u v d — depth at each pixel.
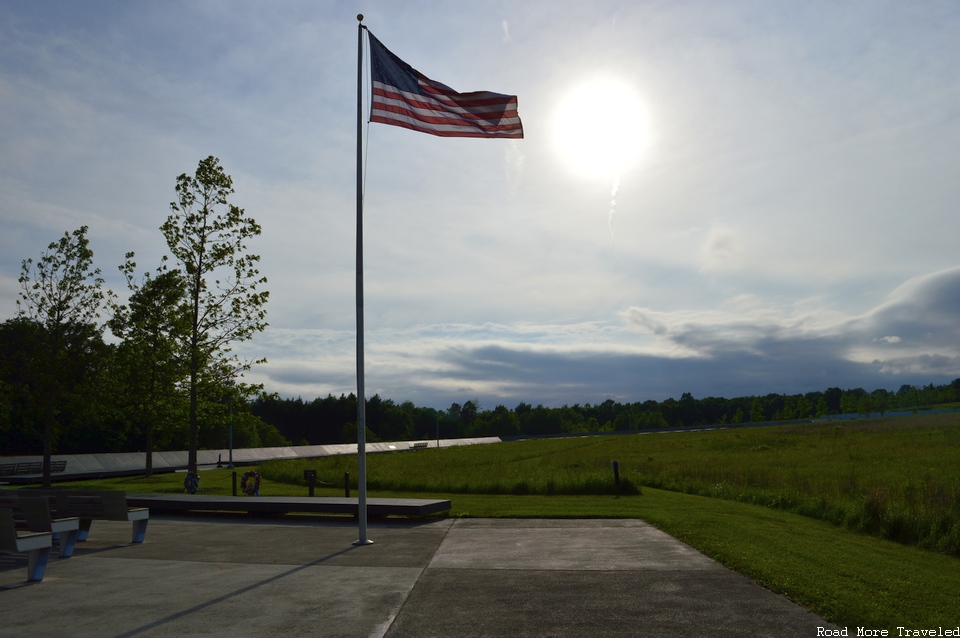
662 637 6.12
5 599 7.80
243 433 89.44
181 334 27.86
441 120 13.71
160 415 34.12
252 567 9.59
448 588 8.11
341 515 16.23
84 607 7.41
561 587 8.06
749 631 6.29
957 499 15.98
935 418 87.00
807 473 25.70
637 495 20.94
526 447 70.12
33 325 27.78
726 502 18.38
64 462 41.19
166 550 11.19
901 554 11.48
